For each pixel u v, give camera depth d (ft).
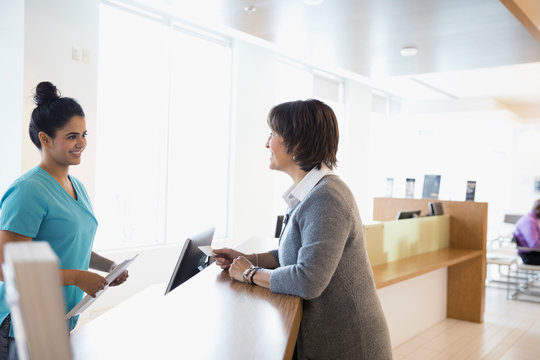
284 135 3.99
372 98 30.35
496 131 37.19
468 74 25.08
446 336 13.33
